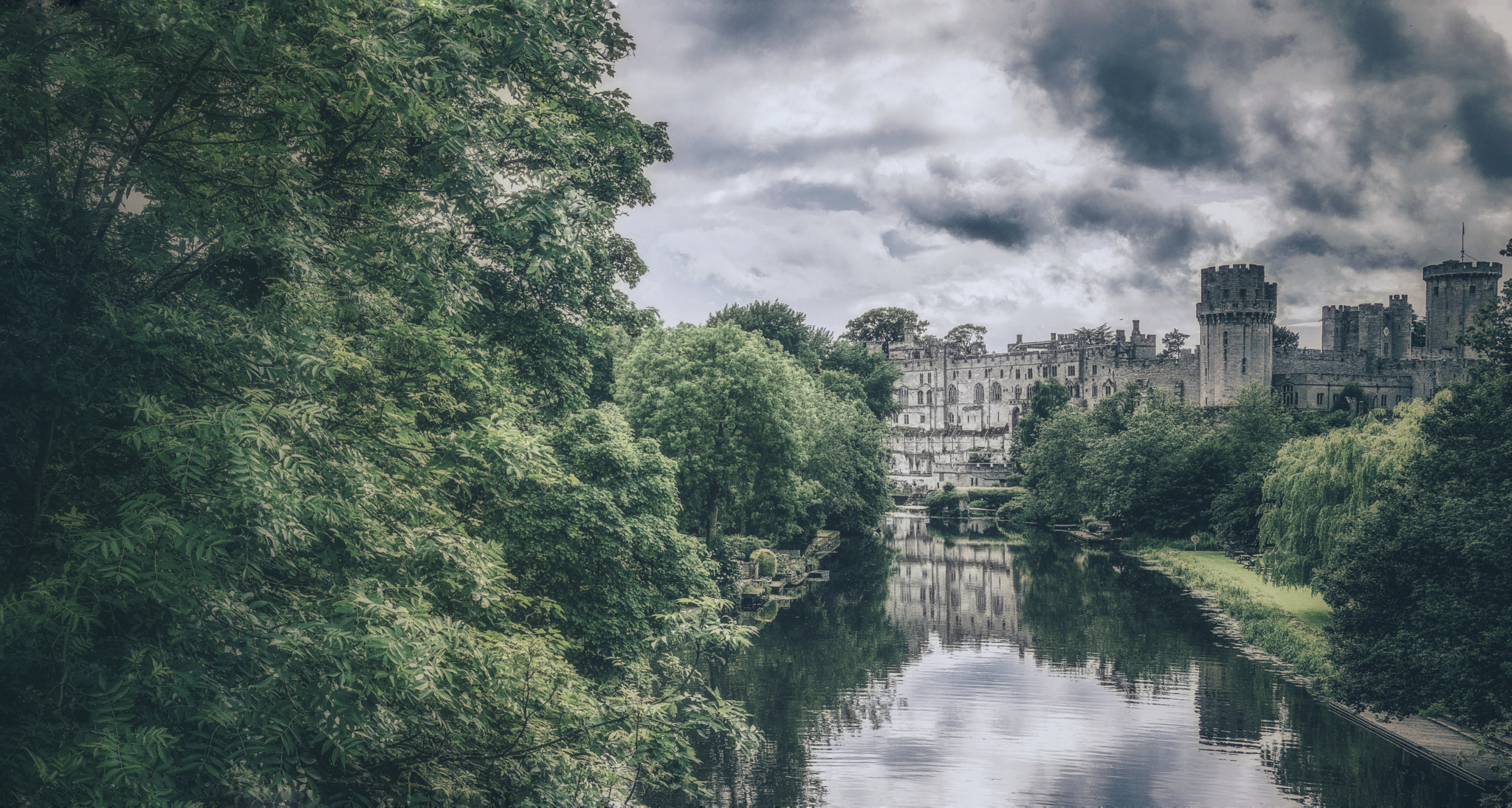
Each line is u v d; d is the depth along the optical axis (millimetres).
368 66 10367
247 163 10844
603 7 18938
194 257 10125
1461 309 139375
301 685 9625
